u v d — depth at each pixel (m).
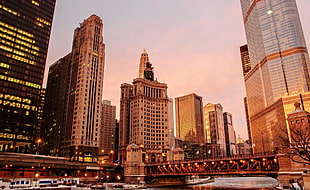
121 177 133.75
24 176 112.94
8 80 151.00
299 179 53.09
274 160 72.12
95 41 194.75
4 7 159.88
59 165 120.62
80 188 84.19
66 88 192.12
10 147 144.62
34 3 178.50
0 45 152.00
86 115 170.25
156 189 98.88
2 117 143.50
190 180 150.12
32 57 166.88
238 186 123.81
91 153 164.25
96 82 184.62
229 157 85.75
